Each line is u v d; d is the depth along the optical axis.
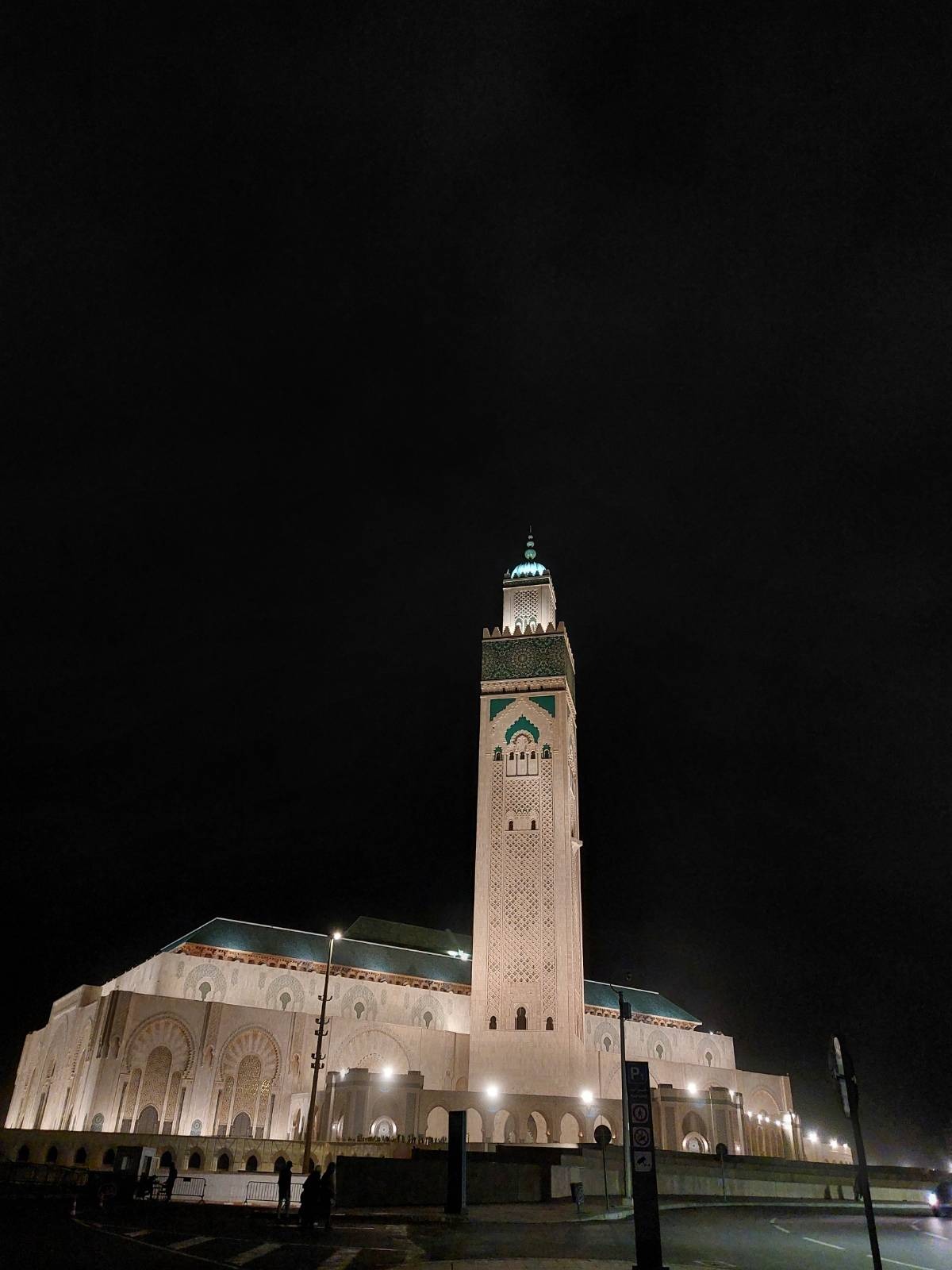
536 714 77.19
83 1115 61.00
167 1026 62.47
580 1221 28.05
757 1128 86.00
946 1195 37.28
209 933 76.44
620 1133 63.25
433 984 81.81
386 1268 16.44
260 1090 63.81
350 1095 58.00
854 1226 31.61
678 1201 39.91
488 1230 24.56
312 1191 23.05
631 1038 92.44
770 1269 18.50
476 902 71.00
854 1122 12.40
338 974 77.88
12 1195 30.58
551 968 67.81
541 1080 64.12
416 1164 31.31
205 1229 22.61
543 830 72.56
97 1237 19.84
